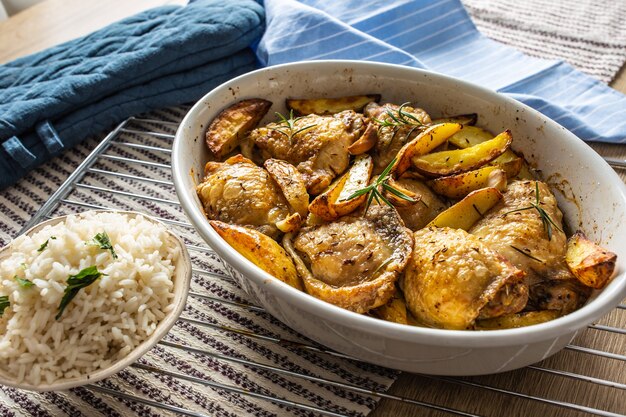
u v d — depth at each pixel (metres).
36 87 0.87
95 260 0.64
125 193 0.80
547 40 1.00
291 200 0.69
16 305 0.62
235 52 0.95
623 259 0.62
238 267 0.61
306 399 0.63
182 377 0.63
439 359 0.58
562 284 0.63
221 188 0.70
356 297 0.62
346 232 0.65
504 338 0.55
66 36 1.05
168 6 0.99
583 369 0.64
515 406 0.62
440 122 0.76
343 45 0.91
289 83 0.80
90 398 0.63
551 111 0.84
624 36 1.00
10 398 0.64
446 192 0.71
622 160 0.81
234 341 0.67
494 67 0.93
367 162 0.72
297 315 0.60
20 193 0.83
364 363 0.65
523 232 0.65
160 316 0.64
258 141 0.76
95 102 0.89
